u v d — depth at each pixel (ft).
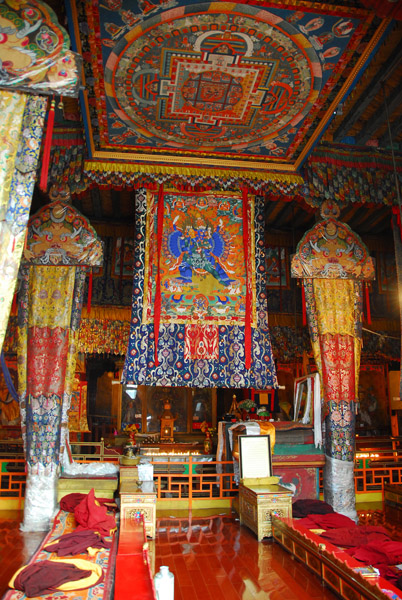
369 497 28.96
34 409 22.61
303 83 19.76
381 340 47.06
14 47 12.16
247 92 20.27
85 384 45.29
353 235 26.99
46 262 24.14
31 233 24.35
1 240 11.65
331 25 16.79
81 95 20.10
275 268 46.29
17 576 12.98
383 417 50.88
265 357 25.44
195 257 26.09
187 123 22.56
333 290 26.37
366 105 23.22
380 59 20.97
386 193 26.68
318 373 25.84
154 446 45.50
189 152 25.16
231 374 24.84
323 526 19.43
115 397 51.16
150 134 23.48
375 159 27.07
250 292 26.03
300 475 24.85
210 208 26.78
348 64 18.75
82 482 23.52
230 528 21.88
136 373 24.26
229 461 26.71
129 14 16.15
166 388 53.57
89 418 50.83
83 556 15.33
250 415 40.96
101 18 16.29
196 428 52.90
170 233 26.22
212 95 20.48
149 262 25.80
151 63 18.57
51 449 22.27
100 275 43.50
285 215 42.68
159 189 26.58
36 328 23.50
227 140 24.03
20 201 11.99
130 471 23.06
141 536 15.64
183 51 17.97
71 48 17.67
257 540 19.81
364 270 26.66
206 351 24.94
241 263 26.32
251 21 16.57
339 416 24.86
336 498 23.91
